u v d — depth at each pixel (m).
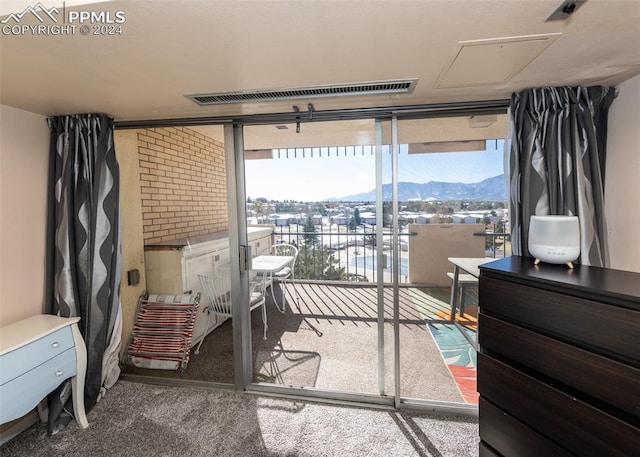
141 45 1.15
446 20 1.02
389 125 2.04
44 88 1.58
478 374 1.49
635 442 0.97
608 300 1.04
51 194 2.07
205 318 3.00
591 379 1.08
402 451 1.70
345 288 3.32
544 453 1.22
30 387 1.60
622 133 1.63
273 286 2.94
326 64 1.35
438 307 2.14
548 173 1.69
